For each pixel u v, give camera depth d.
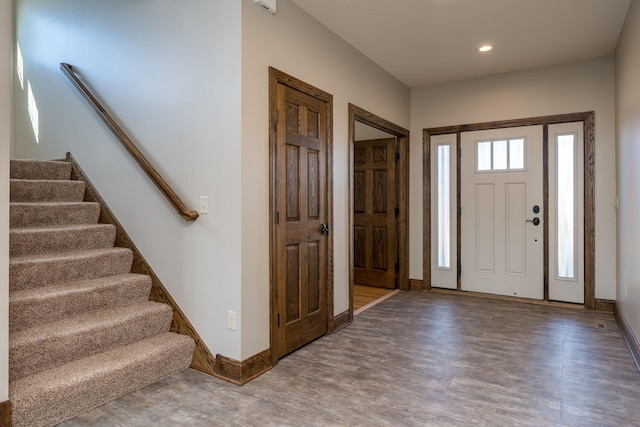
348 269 3.63
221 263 2.53
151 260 2.95
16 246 2.75
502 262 4.58
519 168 4.45
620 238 3.63
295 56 2.93
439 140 4.89
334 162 3.43
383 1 2.91
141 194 3.02
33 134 4.06
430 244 4.96
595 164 4.05
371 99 4.05
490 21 3.24
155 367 2.44
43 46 3.91
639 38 2.66
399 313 3.94
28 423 1.90
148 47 2.93
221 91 2.51
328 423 1.99
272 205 2.68
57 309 2.46
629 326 3.07
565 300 4.27
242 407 2.15
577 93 4.13
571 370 2.60
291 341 2.90
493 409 2.11
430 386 2.38
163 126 2.83
